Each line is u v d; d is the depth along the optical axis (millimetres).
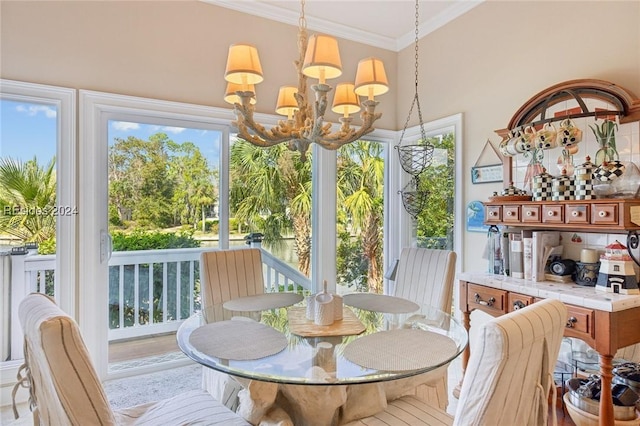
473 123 3113
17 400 2486
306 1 3131
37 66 2510
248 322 1819
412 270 2525
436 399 2029
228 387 1845
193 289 3104
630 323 1846
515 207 2434
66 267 2615
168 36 2914
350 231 3797
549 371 1138
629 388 1966
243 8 3176
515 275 2428
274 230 3408
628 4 2182
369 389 1514
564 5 2488
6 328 2584
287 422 1435
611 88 2162
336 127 3621
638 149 2074
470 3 3109
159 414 1488
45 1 2529
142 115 2865
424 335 1641
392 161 3932
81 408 1010
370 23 3504
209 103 3064
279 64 3330
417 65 3617
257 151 3334
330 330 1681
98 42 2686
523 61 2736
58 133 2598
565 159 2342
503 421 1035
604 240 2236
